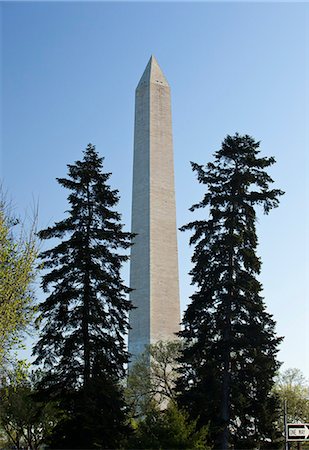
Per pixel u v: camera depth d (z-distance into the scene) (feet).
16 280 125.80
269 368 152.66
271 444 152.25
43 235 141.18
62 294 138.72
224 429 145.89
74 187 148.15
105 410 131.03
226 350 150.30
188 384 157.48
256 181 162.30
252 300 156.46
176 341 203.51
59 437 129.80
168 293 217.15
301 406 236.63
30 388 208.44
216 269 155.74
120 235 147.43
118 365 140.77
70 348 136.36
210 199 161.58
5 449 257.75
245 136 166.61
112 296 142.00
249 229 159.43
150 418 122.93
